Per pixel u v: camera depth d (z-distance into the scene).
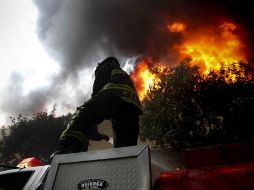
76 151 1.60
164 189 1.10
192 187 1.05
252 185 0.98
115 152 1.27
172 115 6.56
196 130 6.35
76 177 1.26
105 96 1.76
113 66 2.15
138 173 1.15
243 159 1.36
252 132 6.11
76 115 1.73
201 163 1.43
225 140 6.16
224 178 1.03
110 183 1.18
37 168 1.54
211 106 6.41
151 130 6.66
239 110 6.27
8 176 1.62
